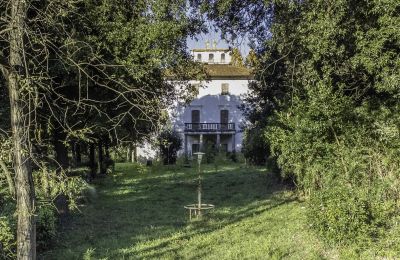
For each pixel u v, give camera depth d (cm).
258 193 1788
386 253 776
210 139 5059
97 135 1143
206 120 5072
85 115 979
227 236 1029
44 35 612
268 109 1778
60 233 1104
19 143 544
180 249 929
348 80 1102
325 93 1036
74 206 620
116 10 902
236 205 1517
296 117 1160
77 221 1278
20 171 548
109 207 1555
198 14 993
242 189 1967
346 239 827
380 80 949
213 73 5056
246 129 2391
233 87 5078
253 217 1263
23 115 546
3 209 752
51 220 953
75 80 867
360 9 862
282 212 1305
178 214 1391
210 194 1861
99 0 884
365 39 861
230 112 5075
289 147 1210
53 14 637
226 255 859
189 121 5069
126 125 964
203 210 1421
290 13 965
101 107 952
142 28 877
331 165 1059
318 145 1094
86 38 827
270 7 1042
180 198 1762
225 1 984
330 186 955
